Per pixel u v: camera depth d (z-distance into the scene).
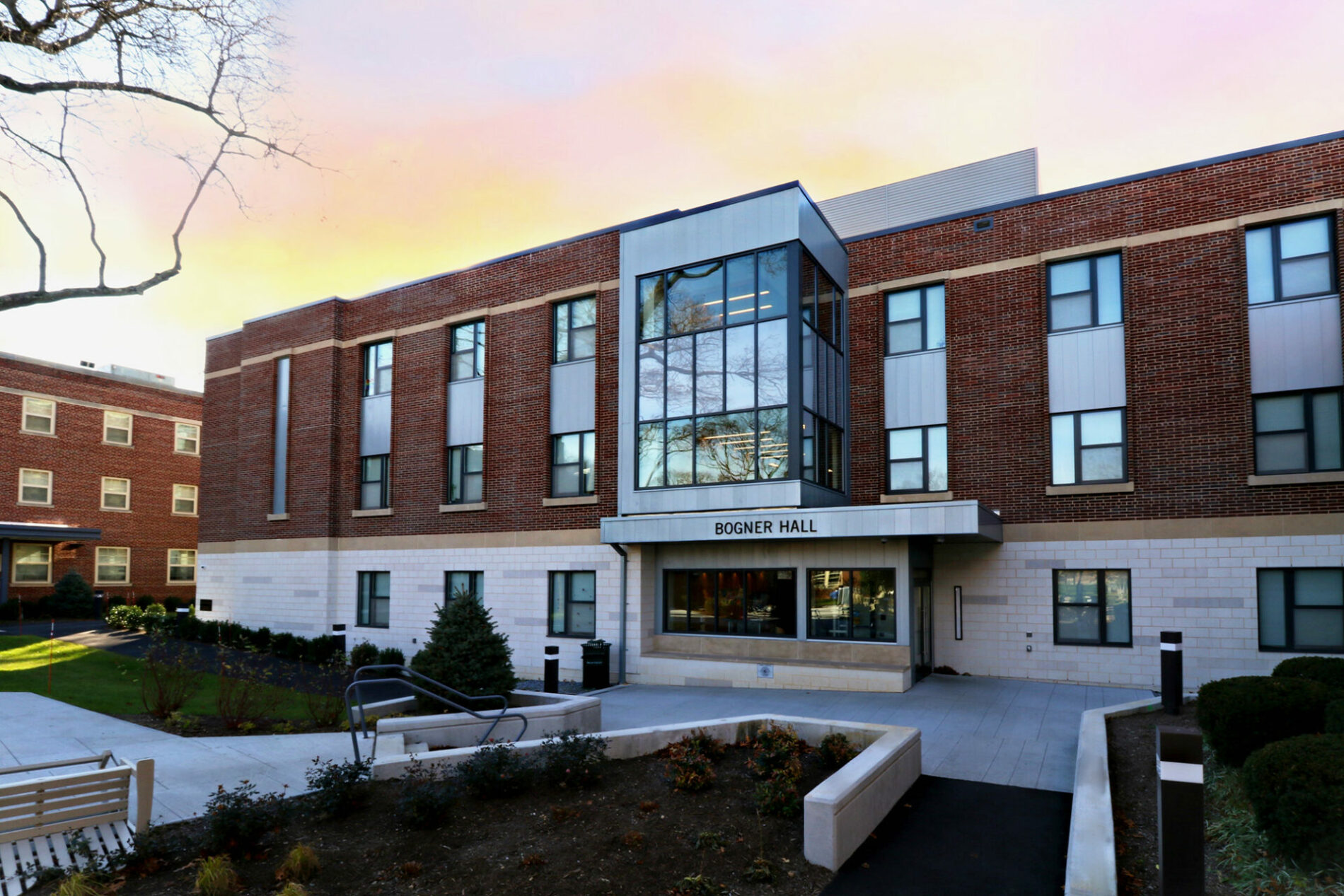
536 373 23.31
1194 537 16.89
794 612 19.08
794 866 7.42
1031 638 18.36
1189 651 16.73
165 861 7.52
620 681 20.36
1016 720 14.12
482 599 23.66
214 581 30.23
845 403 20.97
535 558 22.70
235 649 25.48
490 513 23.75
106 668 20.11
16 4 10.21
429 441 25.34
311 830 8.30
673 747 10.54
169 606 39.34
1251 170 17.02
